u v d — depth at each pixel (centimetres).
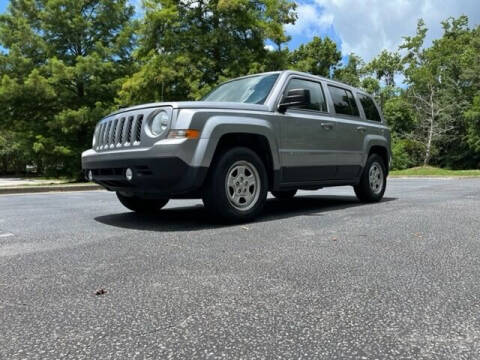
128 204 518
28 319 176
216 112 409
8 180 3086
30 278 236
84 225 427
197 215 498
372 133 615
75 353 145
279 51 1981
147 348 148
